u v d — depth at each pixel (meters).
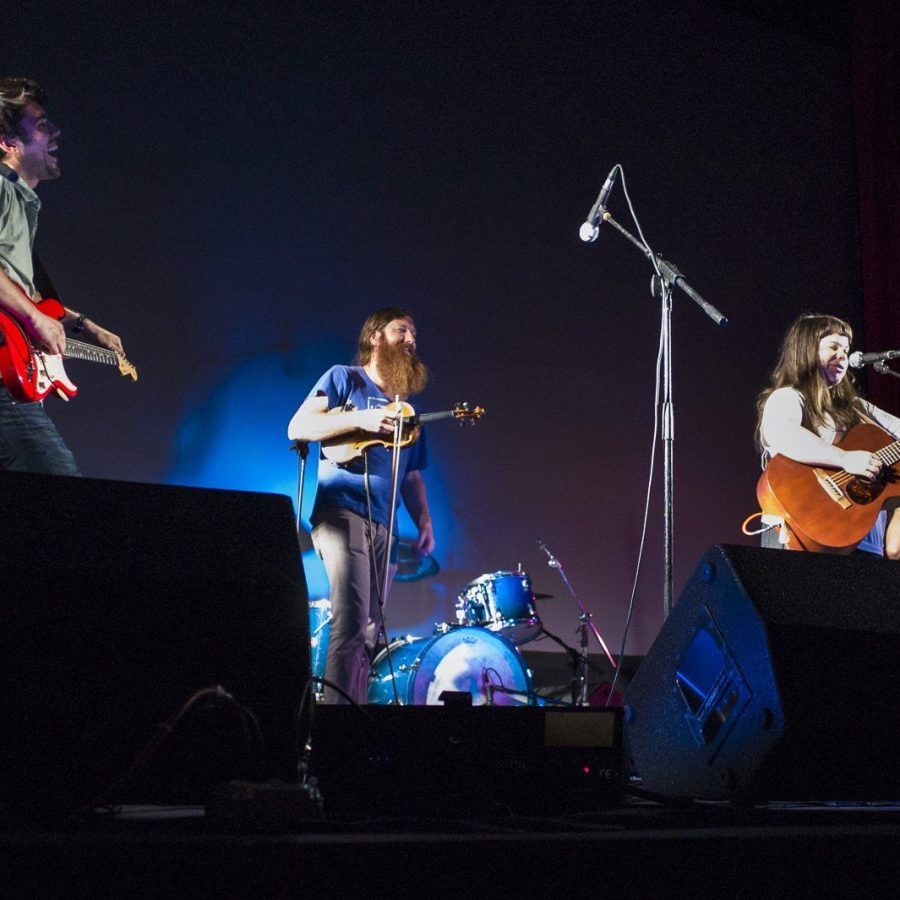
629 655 5.30
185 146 4.68
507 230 5.35
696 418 5.67
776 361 5.93
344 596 3.43
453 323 5.15
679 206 5.80
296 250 4.86
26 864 0.96
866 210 6.12
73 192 4.42
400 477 3.72
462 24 5.39
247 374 4.71
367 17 5.16
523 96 5.49
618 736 1.62
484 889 1.10
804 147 6.25
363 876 1.06
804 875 1.23
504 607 4.12
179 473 4.53
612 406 5.46
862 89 6.21
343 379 3.73
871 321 6.01
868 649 1.64
